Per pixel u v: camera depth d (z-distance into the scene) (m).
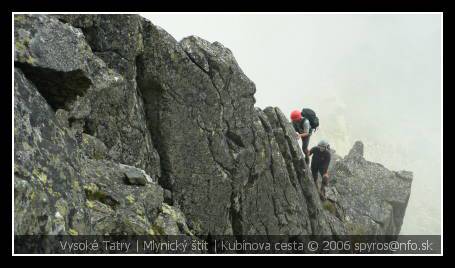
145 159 13.23
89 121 11.96
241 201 15.83
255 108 17.84
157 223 10.98
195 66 14.38
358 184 24.61
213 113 14.96
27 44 8.48
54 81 9.07
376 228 22.88
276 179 17.38
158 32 13.53
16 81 8.09
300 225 17.97
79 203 8.52
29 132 7.88
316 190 20.14
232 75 15.54
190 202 14.19
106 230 9.38
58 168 8.27
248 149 16.02
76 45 9.47
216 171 14.90
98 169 10.76
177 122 13.98
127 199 10.48
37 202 7.40
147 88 13.62
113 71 12.46
